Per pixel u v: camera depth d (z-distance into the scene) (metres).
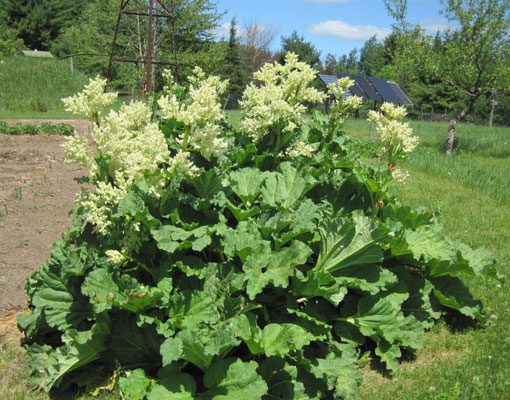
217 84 5.14
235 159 4.64
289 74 4.66
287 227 3.85
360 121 28.09
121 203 3.24
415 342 3.88
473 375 3.75
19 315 4.10
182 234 3.36
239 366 3.03
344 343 3.84
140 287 3.26
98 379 3.39
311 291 3.59
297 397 3.21
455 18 16.59
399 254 4.41
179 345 2.98
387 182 4.45
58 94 24.19
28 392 3.33
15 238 5.92
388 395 3.50
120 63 25.53
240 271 3.59
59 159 10.80
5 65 25.38
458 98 43.59
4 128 14.20
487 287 5.24
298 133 5.05
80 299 3.52
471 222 7.68
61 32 48.81
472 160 14.91
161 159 3.29
